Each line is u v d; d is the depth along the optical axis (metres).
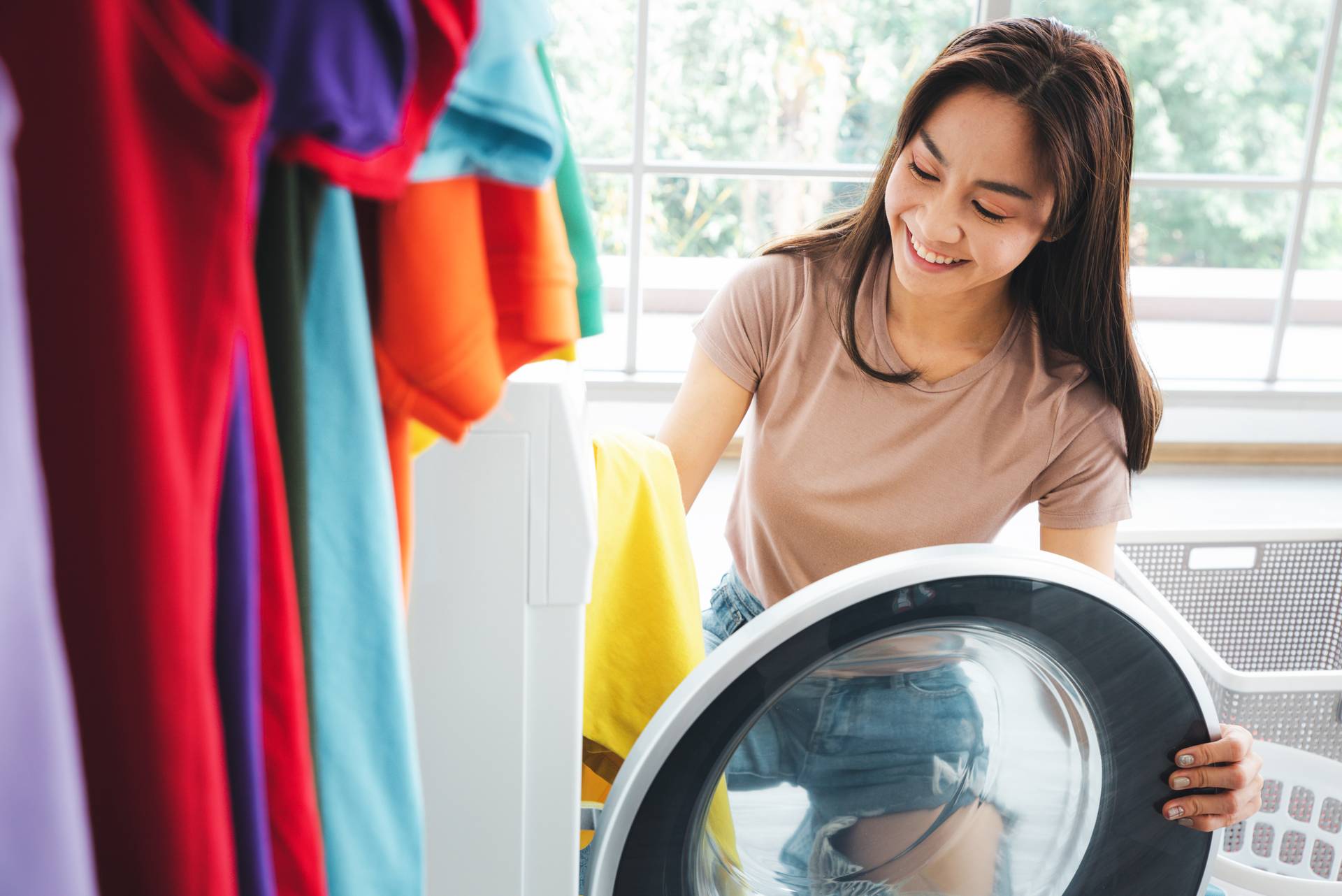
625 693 0.95
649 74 4.28
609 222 4.89
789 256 1.26
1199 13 4.67
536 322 0.51
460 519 0.70
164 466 0.32
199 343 0.33
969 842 1.05
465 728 0.73
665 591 0.94
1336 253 5.47
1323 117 3.16
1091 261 1.09
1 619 0.24
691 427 1.28
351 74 0.36
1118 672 0.91
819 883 1.05
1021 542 2.83
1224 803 0.96
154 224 0.31
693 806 0.84
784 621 0.80
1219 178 3.22
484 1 0.43
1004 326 1.17
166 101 0.31
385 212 0.46
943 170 1.02
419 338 0.47
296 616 0.44
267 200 0.41
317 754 0.50
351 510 0.47
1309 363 5.04
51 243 0.30
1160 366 4.81
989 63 0.98
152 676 0.33
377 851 0.53
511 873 0.77
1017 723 0.98
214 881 0.37
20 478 0.24
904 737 0.97
